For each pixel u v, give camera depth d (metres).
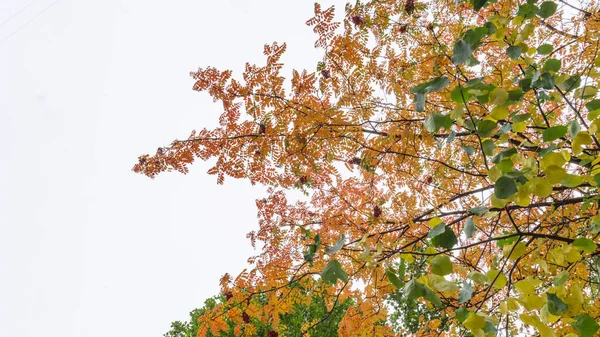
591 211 2.47
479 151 3.11
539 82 1.71
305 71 2.84
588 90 1.77
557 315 1.31
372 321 2.93
